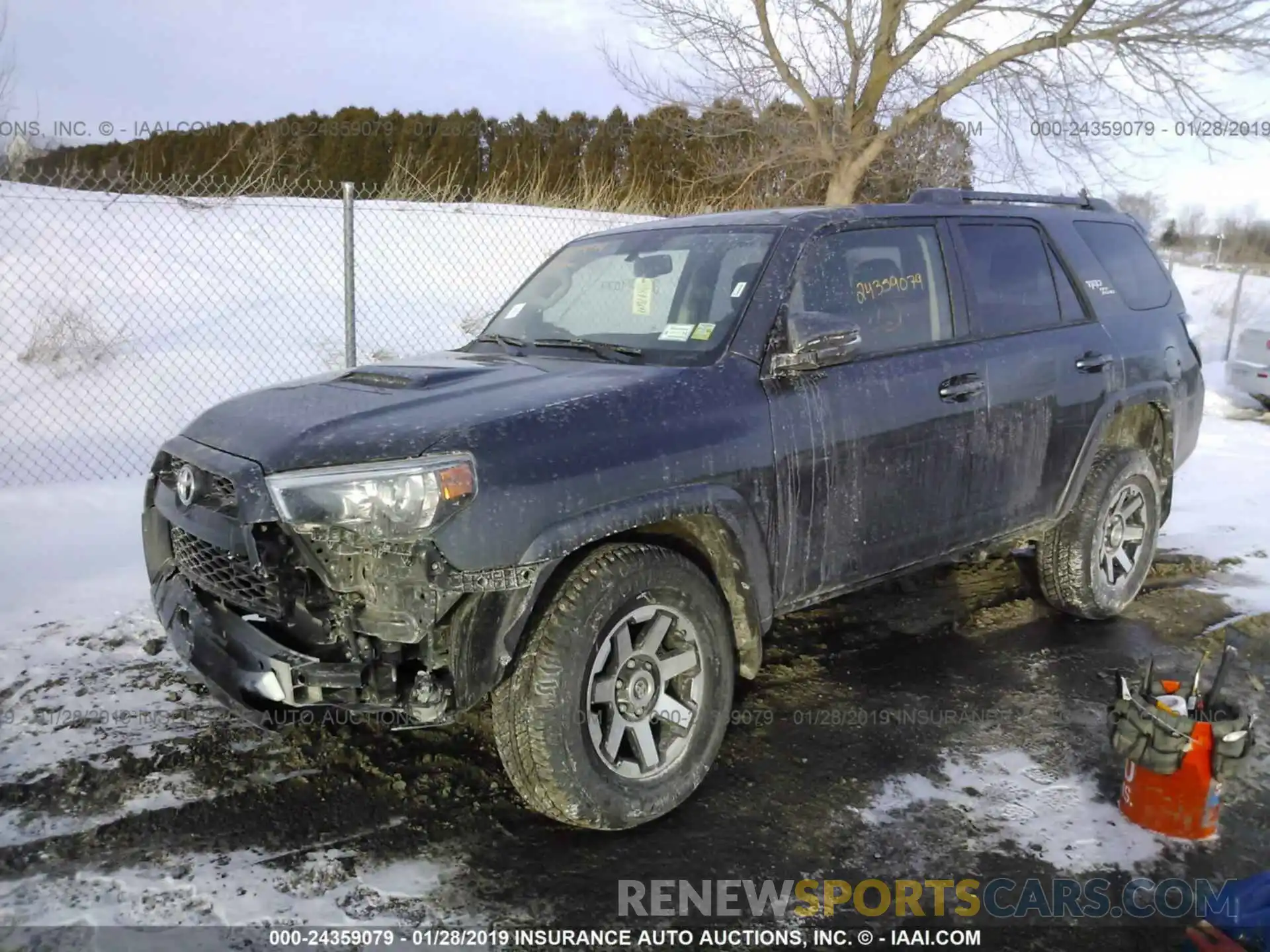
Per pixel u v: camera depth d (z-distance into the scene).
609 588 2.83
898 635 4.71
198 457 2.92
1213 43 9.95
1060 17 10.45
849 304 3.67
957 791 3.32
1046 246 4.65
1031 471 4.30
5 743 3.43
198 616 2.92
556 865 2.86
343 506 2.56
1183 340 5.32
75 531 5.67
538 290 4.26
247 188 14.54
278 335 10.78
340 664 2.62
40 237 12.08
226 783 3.22
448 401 2.91
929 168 11.89
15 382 8.92
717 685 3.19
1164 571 5.72
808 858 2.93
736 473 3.13
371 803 3.14
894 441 3.65
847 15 10.89
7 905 2.59
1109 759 3.55
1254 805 3.28
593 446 2.82
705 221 4.00
